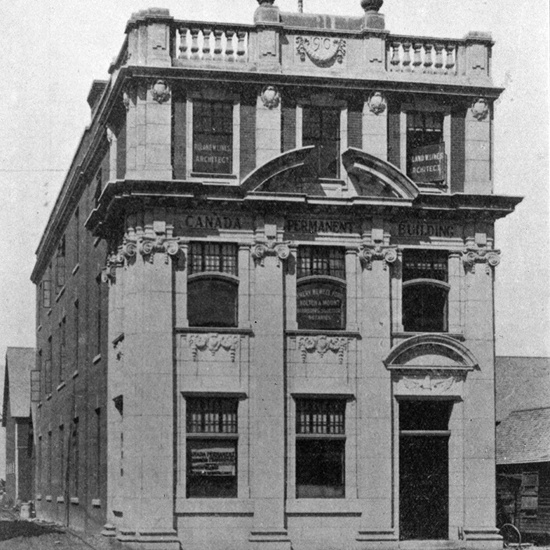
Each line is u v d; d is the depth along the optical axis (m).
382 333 30.38
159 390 28.86
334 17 31.72
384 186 30.64
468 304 31.17
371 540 29.41
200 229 29.78
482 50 32.00
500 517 36.72
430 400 30.73
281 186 30.09
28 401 74.19
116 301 31.84
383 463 29.88
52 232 50.03
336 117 31.03
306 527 29.33
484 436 30.73
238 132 30.23
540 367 55.59
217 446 29.31
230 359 29.61
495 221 31.88
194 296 29.81
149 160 29.48
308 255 30.64
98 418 35.38
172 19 30.03
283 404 29.53
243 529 28.97
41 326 58.62
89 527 36.12
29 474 71.38
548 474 38.12
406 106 31.42
